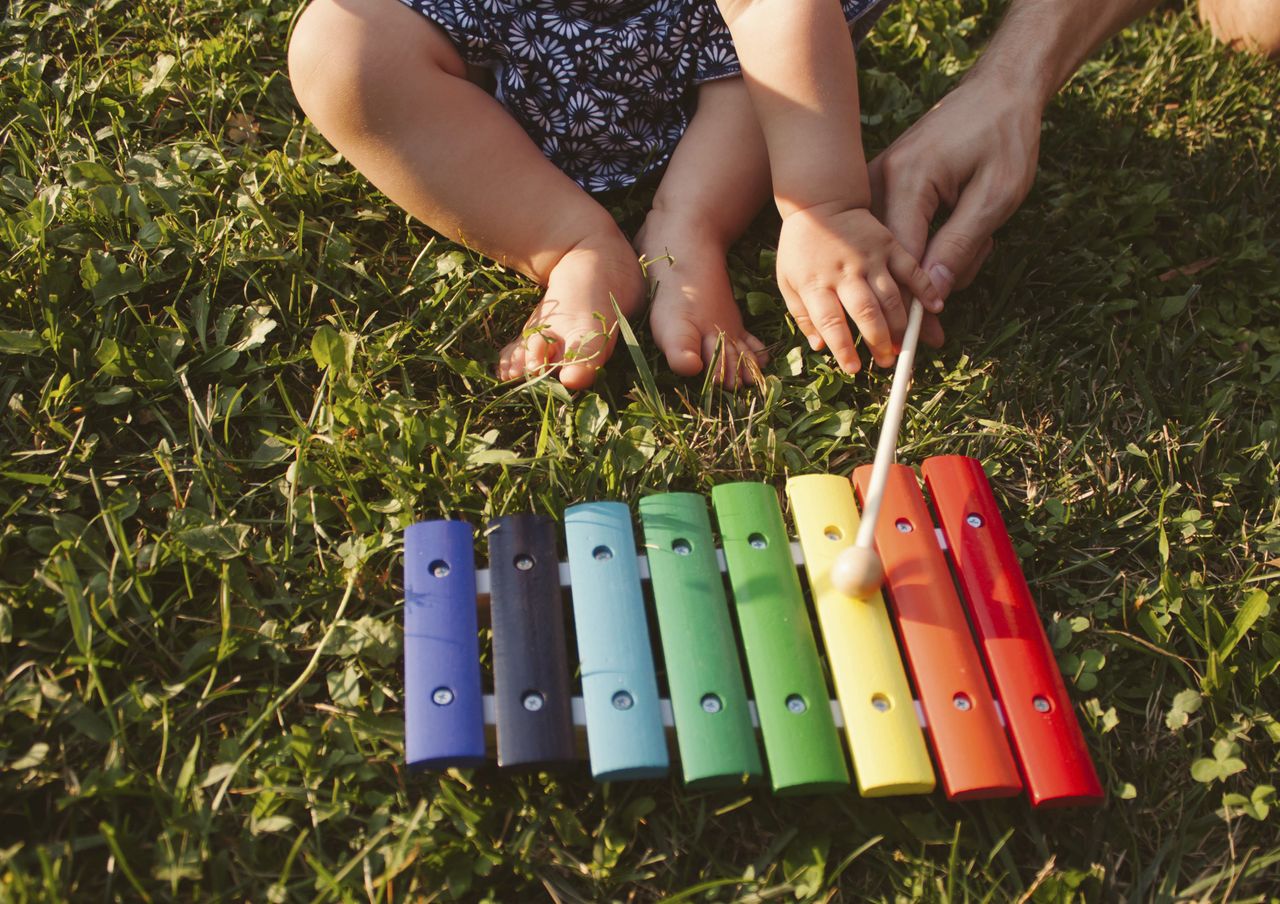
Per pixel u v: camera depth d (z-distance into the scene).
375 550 1.56
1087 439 1.82
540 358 1.75
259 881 1.32
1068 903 1.36
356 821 1.39
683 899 1.36
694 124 1.94
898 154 1.90
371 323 1.87
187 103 2.08
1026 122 1.93
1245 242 2.12
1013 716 1.41
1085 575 1.70
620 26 1.86
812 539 1.53
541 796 1.42
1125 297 2.05
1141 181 2.24
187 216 1.93
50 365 1.73
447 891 1.33
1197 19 2.67
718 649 1.42
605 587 1.45
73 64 2.11
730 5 1.75
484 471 1.68
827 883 1.38
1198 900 1.38
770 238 2.06
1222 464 1.80
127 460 1.65
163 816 1.32
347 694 1.45
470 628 1.41
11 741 1.37
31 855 1.28
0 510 1.58
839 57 1.72
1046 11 2.01
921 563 1.51
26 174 1.94
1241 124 2.40
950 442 1.80
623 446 1.72
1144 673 1.60
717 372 1.79
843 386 1.86
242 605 1.52
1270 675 1.58
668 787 1.45
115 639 1.44
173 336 1.76
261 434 1.70
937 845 1.42
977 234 1.86
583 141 1.91
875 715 1.38
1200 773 1.45
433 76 1.74
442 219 1.83
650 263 1.86
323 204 1.98
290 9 2.26
